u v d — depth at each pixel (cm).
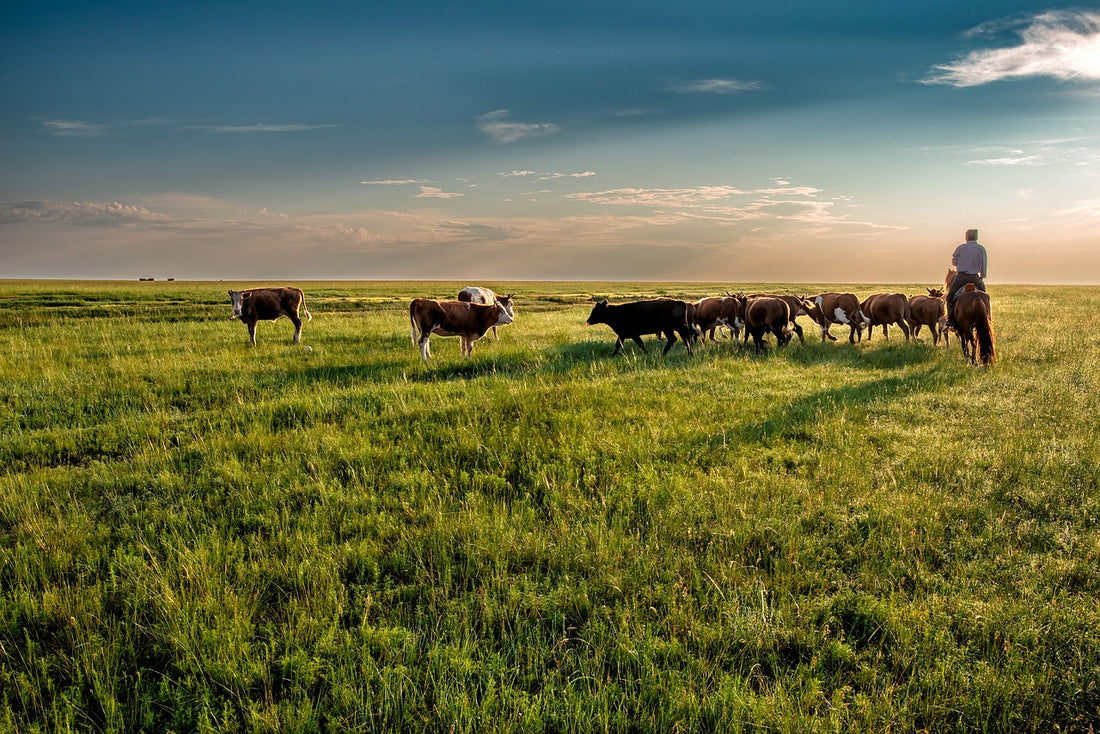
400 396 964
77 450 796
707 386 1062
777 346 1562
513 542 503
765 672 368
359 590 450
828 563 473
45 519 569
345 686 338
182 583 445
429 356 1430
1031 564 454
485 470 686
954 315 1284
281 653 384
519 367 1320
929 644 368
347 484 650
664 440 755
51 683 354
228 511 596
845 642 382
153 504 611
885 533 511
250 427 850
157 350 1531
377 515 569
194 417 918
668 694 329
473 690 336
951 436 749
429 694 343
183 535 540
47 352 1440
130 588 451
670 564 468
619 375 1180
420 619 414
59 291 3884
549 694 334
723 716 313
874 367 1262
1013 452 668
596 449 726
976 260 1274
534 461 689
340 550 500
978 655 365
